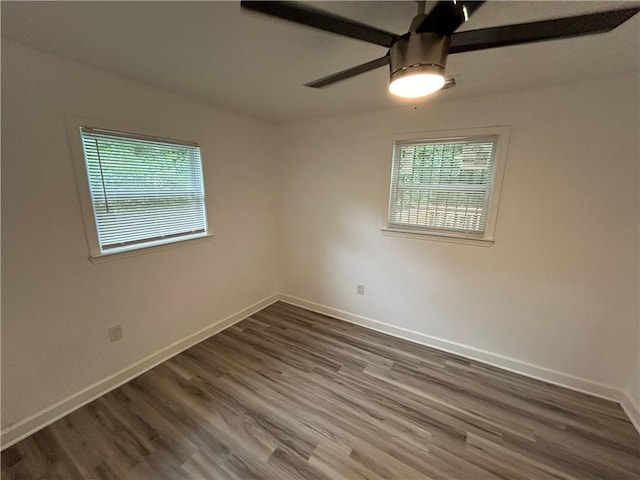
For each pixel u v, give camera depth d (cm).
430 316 259
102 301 192
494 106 205
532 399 196
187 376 216
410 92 118
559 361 210
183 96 222
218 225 269
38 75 151
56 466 147
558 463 150
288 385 207
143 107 198
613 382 195
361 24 97
